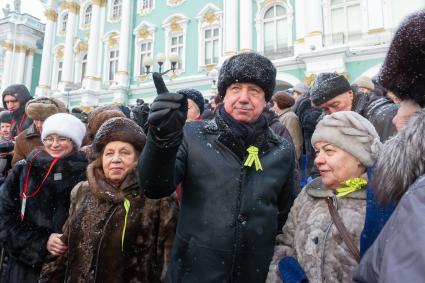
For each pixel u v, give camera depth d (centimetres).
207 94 1769
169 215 209
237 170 177
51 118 258
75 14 2380
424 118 104
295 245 179
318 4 1450
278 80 1526
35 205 239
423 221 84
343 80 280
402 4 1370
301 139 417
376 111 261
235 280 169
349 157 167
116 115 318
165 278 182
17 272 234
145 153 146
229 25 1703
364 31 1407
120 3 2172
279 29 1650
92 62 2153
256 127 185
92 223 205
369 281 101
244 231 171
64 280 216
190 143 183
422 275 79
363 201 162
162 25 1984
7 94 443
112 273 196
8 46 2741
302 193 194
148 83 1958
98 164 216
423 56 111
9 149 359
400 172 104
